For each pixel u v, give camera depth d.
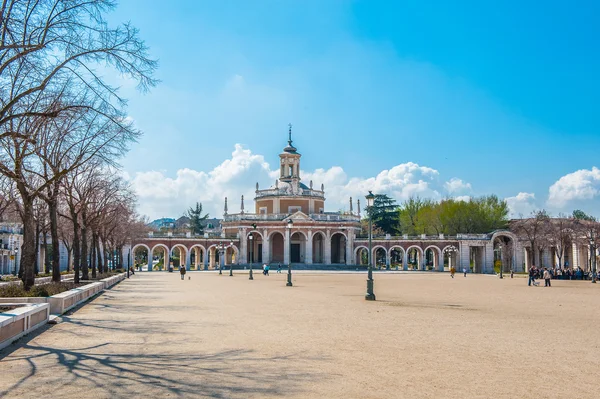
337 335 16.95
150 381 10.81
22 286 26.81
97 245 60.97
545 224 94.00
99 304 28.69
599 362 12.94
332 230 117.06
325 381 10.87
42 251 85.50
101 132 27.80
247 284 53.09
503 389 10.34
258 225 116.25
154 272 101.31
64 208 57.50
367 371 11.79
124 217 65.06
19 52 17.02
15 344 15.16
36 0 17.59
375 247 116.31
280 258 119.81
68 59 18.53
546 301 32.25
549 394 10.00
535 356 13.62
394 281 61.16
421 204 135.75
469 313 24.20
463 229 117.69
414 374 11.53
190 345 15.05
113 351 14.11
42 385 10.46
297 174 126.06
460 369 12.04
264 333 17.41
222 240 115.25
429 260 148.62
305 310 25.28
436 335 17.06
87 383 10.63
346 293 38.41
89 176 40.56
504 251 111.00
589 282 68.25
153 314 23.42
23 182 25.53
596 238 83.00
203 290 42.50
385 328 18.67
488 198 123.06
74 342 15.54
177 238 110.56
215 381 10.82
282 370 11.85
